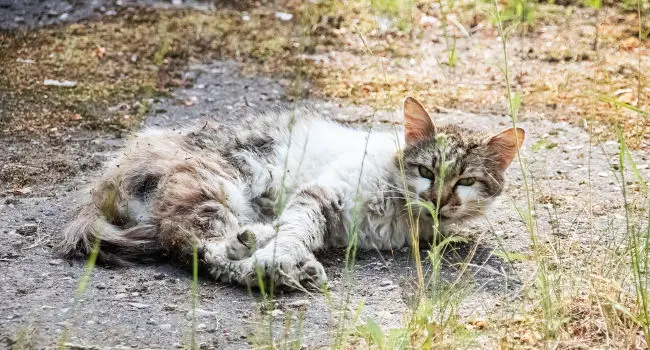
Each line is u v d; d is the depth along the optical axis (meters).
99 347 4.94
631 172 8.36
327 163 6.97
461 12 13.65
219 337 5.17
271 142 7.07
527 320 5.30
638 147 9.02
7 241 6.47
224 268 6.01
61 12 13.60
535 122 9.88
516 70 11.66
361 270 6.36
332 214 6.62
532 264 6.32
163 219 6.37
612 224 6.96
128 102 10.36
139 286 5.87
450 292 5.70
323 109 10.28
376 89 11.00
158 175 6.64
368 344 5.04
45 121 9.61
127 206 6.61
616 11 13.60
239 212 6.66
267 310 5.56
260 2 14.52
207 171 6.64
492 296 5.83
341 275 6.25
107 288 5.79
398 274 6.28
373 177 6.76
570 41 12.57
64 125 9.53
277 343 5.06
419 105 6.87
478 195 6.89
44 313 5.33
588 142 9.20
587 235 6.86
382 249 6.86
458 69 11.77
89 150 8.83
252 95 10.78
